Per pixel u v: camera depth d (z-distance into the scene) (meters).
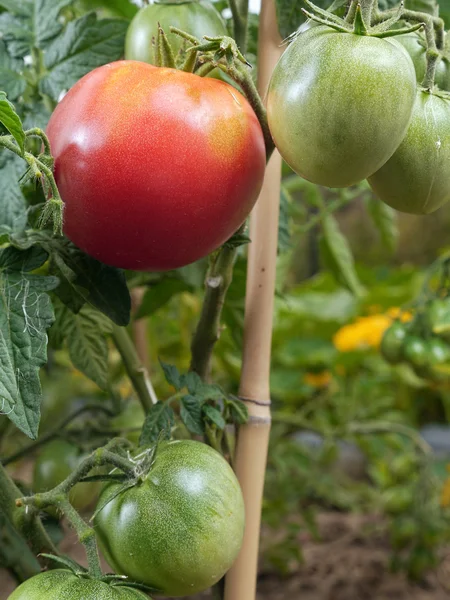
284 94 0.26
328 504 0.96
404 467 0.84
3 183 0.34
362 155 0.26
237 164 0.28
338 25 0.26
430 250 1.84
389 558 0.77
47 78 0.37
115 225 0.28
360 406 0.85
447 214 1.85
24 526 0.32
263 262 0.37
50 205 0.26
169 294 0.51
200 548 0.29
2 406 0.27
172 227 0.28
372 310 1.06
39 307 0.29
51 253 0.31
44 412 0.72
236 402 0.36
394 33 0.26
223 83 0.29
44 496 0.29
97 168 0.27
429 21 0.29
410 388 0.93
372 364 0.92
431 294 0.63
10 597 0.28
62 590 0.27
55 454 0.47
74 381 0.89
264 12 0.35
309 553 0.80
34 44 0.37
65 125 0.28
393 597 0.70
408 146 0.29
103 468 0.38
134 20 0.35
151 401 0.45
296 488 0.77
